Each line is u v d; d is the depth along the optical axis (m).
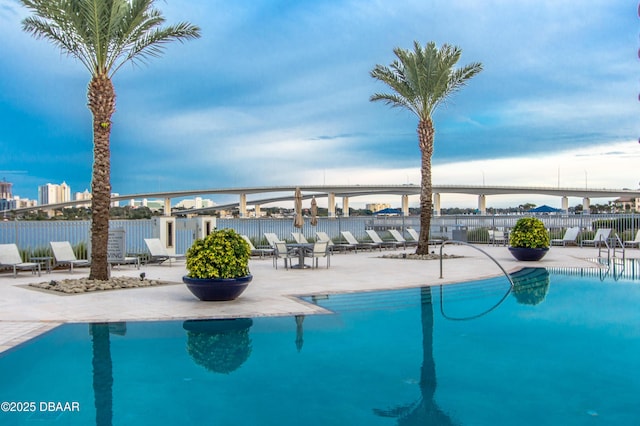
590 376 4.73
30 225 16.11
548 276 12.66
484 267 14.98
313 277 12.52
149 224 19.52
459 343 6.02
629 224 24.53
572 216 27.39
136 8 11.02
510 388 4.41
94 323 7.10
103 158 11.11
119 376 4.80
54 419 3.73
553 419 3.69
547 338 6.24
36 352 5.64
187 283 8.67
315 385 4.52
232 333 6.58
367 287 10.64
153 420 3.73
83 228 17.33
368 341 6.14
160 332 6.63
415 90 19.11
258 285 10.97
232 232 8.98
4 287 10.78
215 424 3.65
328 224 28.75
